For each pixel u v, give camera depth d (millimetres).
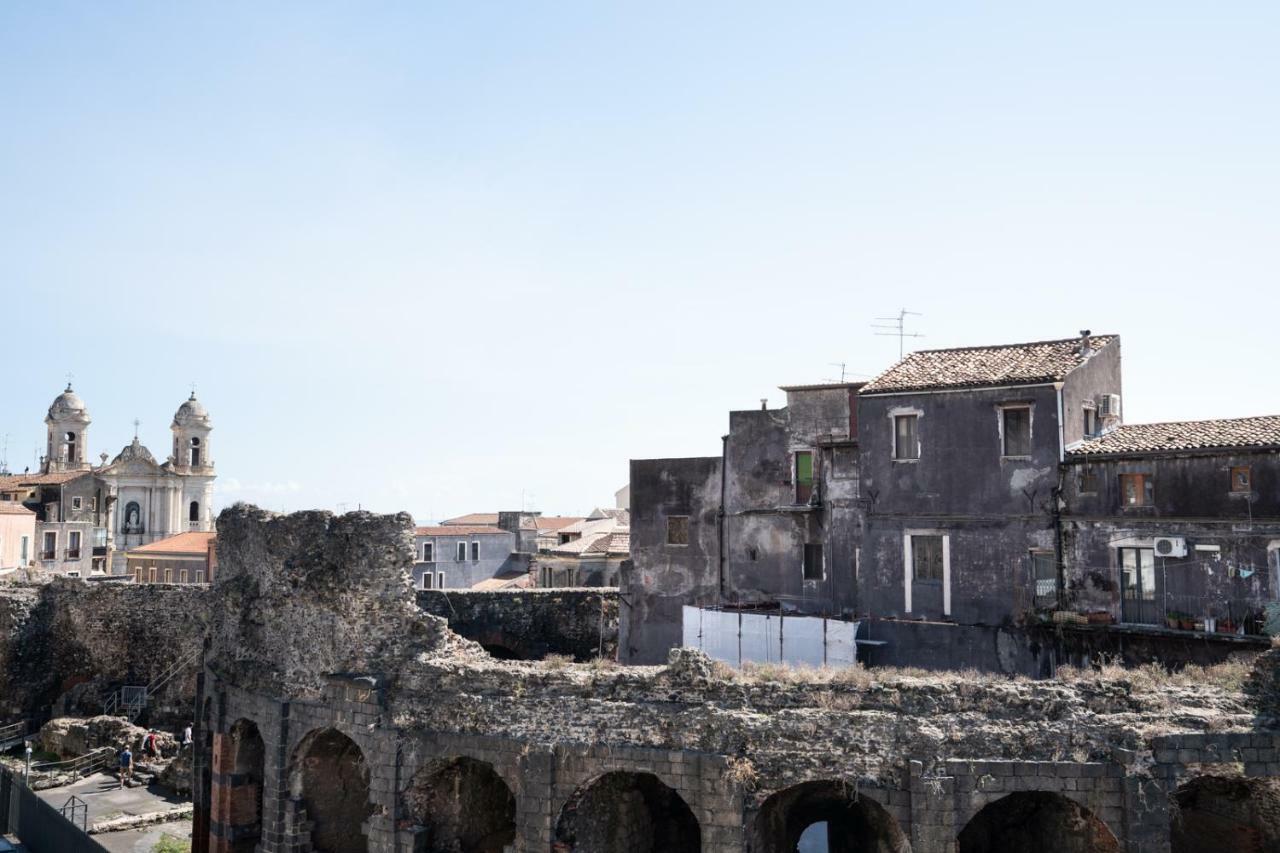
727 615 43250
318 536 35656
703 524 49500
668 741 28031
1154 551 35812
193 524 145000
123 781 50406
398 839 31359
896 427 41719
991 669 38531
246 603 38594
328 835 35719
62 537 113250
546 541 97750
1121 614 36531
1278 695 27016
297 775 35031
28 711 59750
